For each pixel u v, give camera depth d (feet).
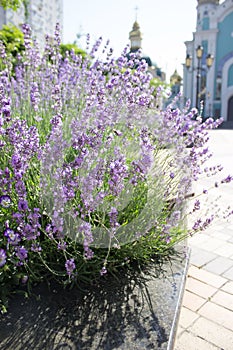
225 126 93.04
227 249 9.19
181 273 6.07
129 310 4.95
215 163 21.29
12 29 20.90
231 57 102.83
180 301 5.22
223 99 105.29
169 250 6.98
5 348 4.14
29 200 5.35
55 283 5.46
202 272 7.87
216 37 104.01
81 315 4.79
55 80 10.45
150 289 5.50
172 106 7.58
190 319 6.10
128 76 7.88
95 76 8.84
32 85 9.27
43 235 5.72
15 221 5.04
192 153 6.31
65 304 5.00
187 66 60.70
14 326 4.51
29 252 5.16
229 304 6.59
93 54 10.66
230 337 5.64
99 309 4.93
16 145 5.08
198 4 106.32
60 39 11.26
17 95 10.19
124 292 5.39
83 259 5.18
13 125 5.27
